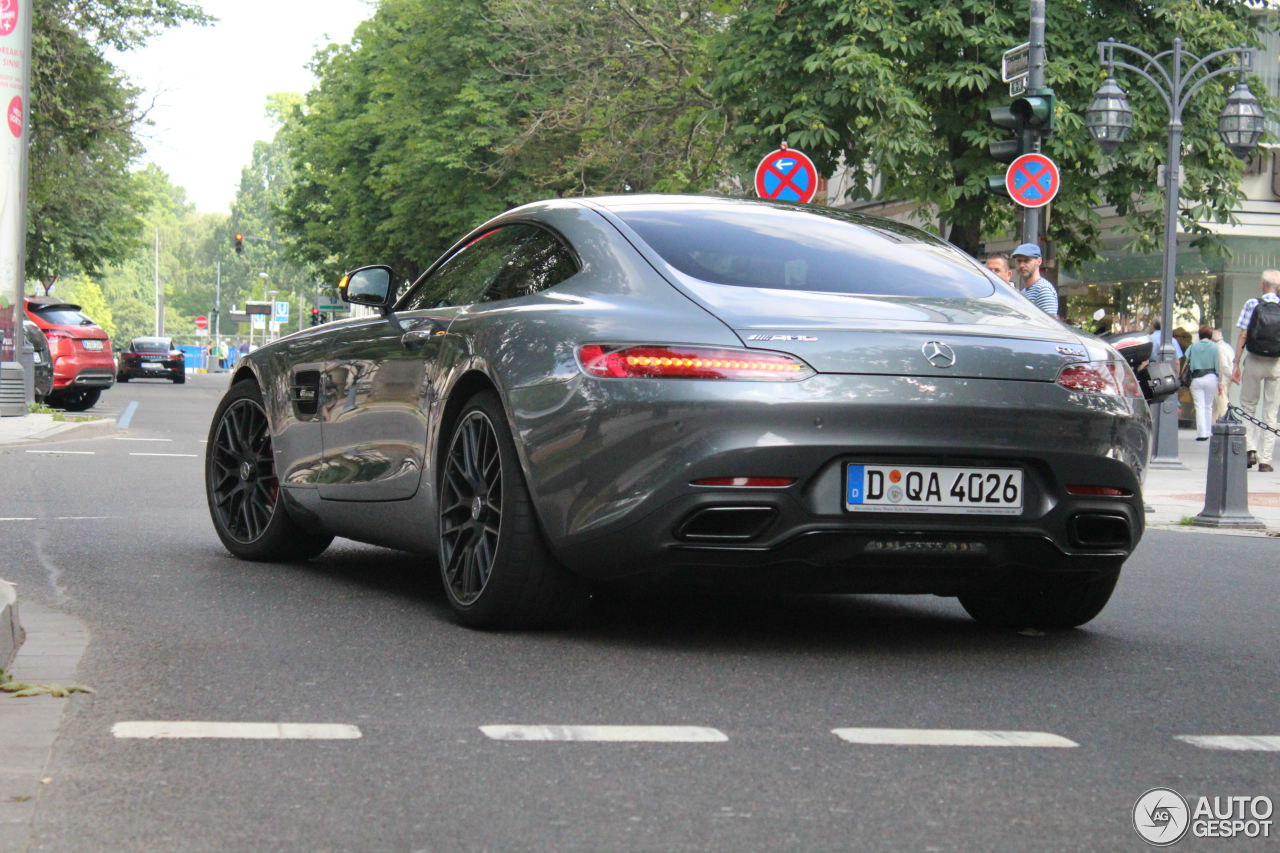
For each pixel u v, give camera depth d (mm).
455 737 3904
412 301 6520
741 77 22062
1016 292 5777
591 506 4941
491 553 5391
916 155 21391
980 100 21594
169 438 18906
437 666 4812
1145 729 4195
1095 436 5066
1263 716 4410
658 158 30266
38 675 4559
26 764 3537
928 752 3850
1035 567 5105
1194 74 22328
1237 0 23016
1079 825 3254
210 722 4008
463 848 3021
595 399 4910
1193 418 29344
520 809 3283
